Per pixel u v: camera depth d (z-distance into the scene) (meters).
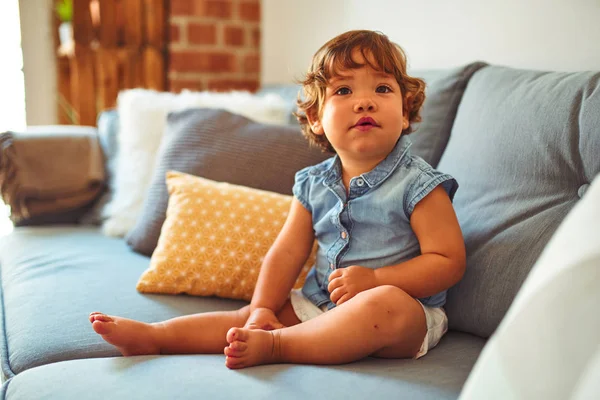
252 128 1.55
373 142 1.02
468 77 1.32
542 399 0.48
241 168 1.48
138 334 0.96
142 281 1.25
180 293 1.25
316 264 1.14
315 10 2.27
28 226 1.90
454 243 0.98
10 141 1.86
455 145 1.21
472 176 1.12
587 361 0.47
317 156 1.48
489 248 1.02
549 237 0.95
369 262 1.05
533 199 1.01
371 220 1.05
